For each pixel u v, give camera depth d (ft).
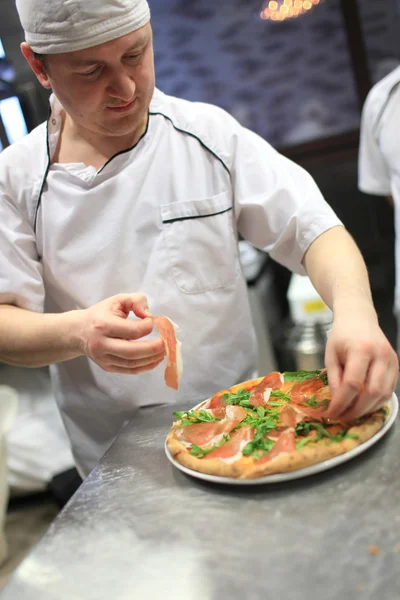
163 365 3.92
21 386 8.66
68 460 8.05
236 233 4.13
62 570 2.36
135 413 4.01
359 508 2.37
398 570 2.00
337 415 2.78
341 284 3.16
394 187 6.82
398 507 2.33
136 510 2.69
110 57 3.10
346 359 2.79
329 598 1.94
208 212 3.89
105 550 2.44
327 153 10.93
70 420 4.28
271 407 3.21
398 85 6.55
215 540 2.36
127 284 3.88
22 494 8.11
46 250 3.96
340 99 10.71
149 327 2.96
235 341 4.10
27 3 3.11
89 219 3.85
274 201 3.77
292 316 9.37
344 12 10.18
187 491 2.76
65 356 3.38
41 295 3.86
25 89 7.02
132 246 3.86
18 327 3.40
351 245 3.47
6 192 3.89
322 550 2.18
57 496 7.56
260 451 2.81
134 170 3.83
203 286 3.93
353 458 2.72
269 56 10.66
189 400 3.99
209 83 10.93
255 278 8.12
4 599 2.25
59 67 3.22
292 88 10.78
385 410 2.93
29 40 3.27
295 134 11.02
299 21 10.42
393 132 6.63
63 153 3.93
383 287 11.01
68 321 3.20
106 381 4.00
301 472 2.59
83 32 3.01
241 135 3.96
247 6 10.44
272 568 2.14
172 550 2.35
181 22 10.63
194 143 3.92
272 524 2.39
